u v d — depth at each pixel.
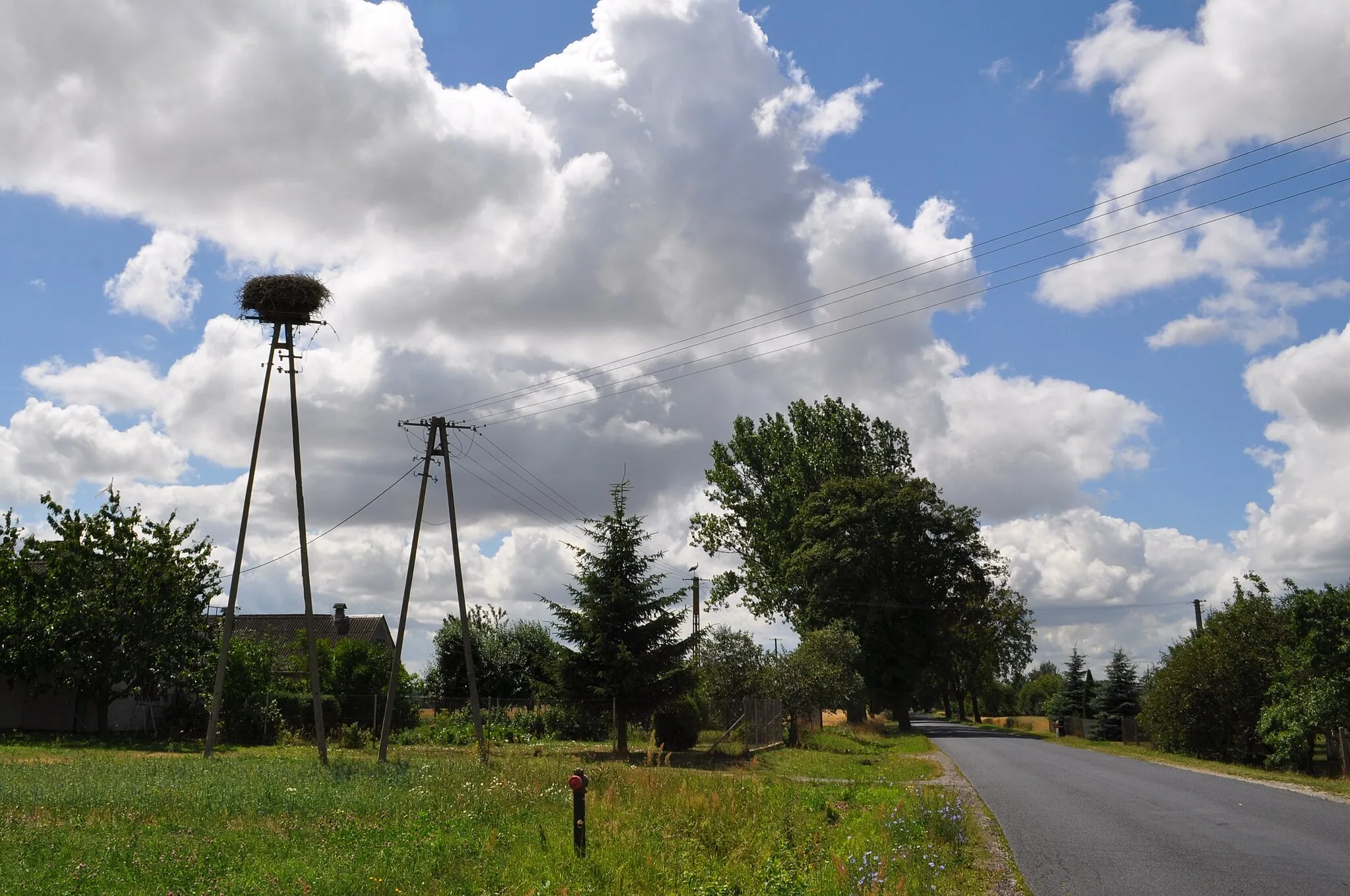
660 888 10.45
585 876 10.69
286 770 21.92
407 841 12.33
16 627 35.28
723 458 73.62
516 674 57.09
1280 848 13.68
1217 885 11.04
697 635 34.16
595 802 16.33
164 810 14.54
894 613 60.97
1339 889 10.84
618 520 33.97
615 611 33.22
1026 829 15.37
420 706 49.69
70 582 36.41
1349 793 22.31
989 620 72.12
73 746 31.09
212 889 9.65
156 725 39.44
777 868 10.86
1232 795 21.12
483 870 10.89
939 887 10.53
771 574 69.56
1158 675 40.47
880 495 62.97
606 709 33.22
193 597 39.16
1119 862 12.45
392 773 21.41
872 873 10.40
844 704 52.19
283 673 47.50
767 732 39.44
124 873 10.16
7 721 36.62
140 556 37.31
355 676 44.44
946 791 21.22
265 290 28.27
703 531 73.12
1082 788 22.52
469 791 17.27
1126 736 56.91
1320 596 30.02
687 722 36.06
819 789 21.41
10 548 36.53
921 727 77.62
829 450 69.69
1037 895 10.45
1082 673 80.88
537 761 27.55
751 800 16.64
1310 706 29.53
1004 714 141.25
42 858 10.72
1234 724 36.12
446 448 32.34
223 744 36.03
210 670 38.25
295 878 10.21
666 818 14.70
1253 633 36.69
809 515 64.50
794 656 45.03
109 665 36.16
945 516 63.44
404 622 29.83
